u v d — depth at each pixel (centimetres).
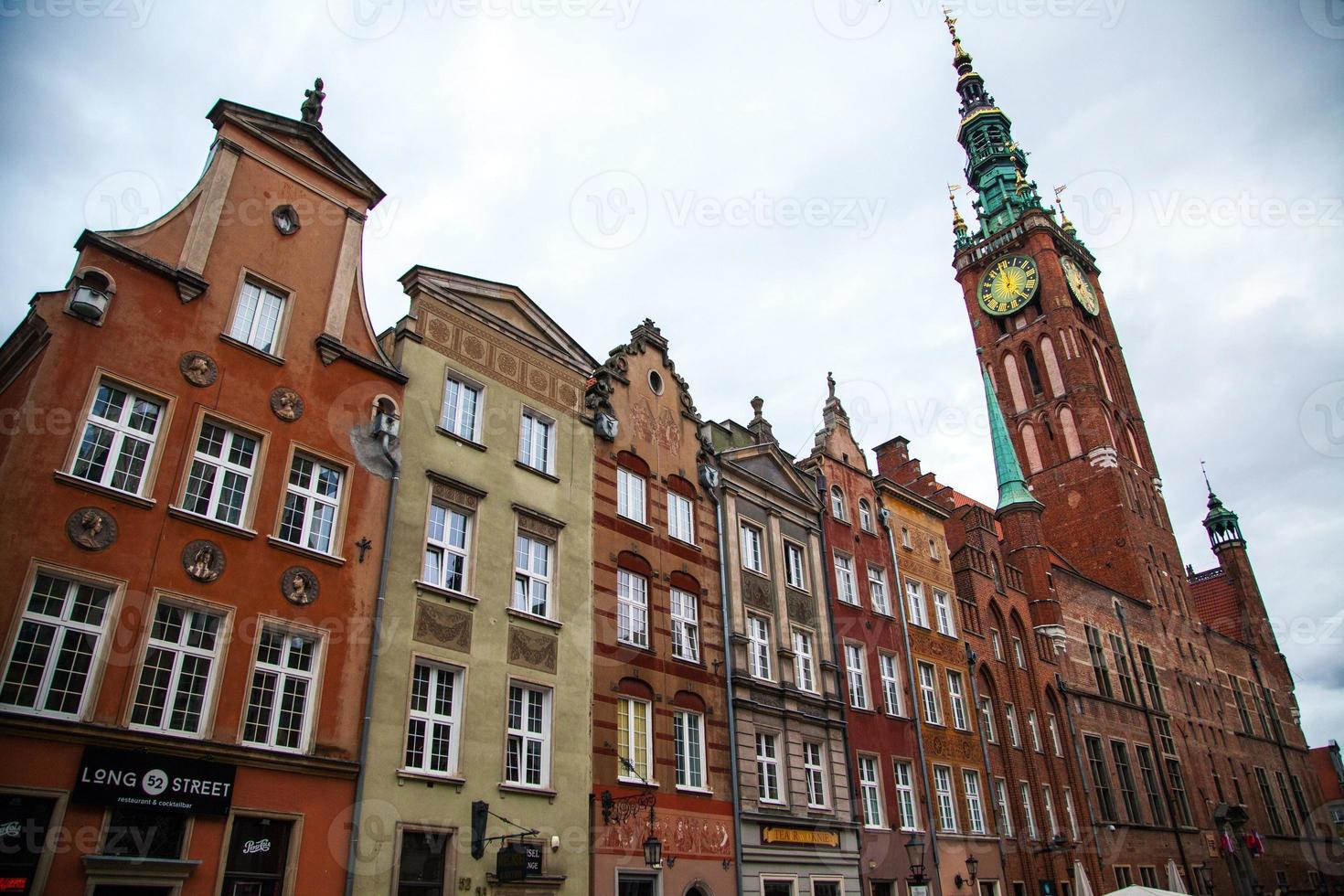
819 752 2853
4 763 1324
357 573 1848
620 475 2573
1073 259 7606
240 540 1689
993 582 4200
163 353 1686
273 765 1598
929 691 3456
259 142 1970
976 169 8225
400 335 2141
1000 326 7438
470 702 1938
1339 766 7888
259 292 1892
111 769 1414
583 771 2103
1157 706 5194
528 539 2238
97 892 1361
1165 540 6600
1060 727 4241
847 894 2694
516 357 2392
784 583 2992
